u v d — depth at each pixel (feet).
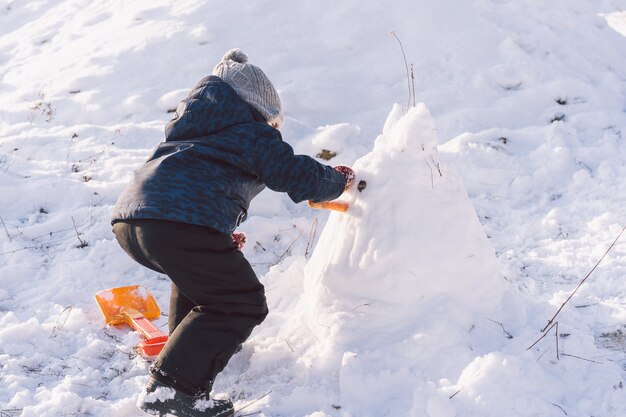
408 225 10.20
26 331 11.38
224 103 9.70
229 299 9.33
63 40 24.00
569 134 18.03
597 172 16.55
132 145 18.11
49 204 15.79
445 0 22.52
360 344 10.05
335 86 20.06
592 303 11.70
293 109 19.40
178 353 9.15
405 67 20.79
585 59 22.02
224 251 9.27
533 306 11.16
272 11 22.57
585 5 24.80
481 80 20.35
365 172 10.62
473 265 10.37
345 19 22.02
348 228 10.59
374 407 9.25
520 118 19.24
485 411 8.84
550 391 9.21
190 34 21.94
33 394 9.91
